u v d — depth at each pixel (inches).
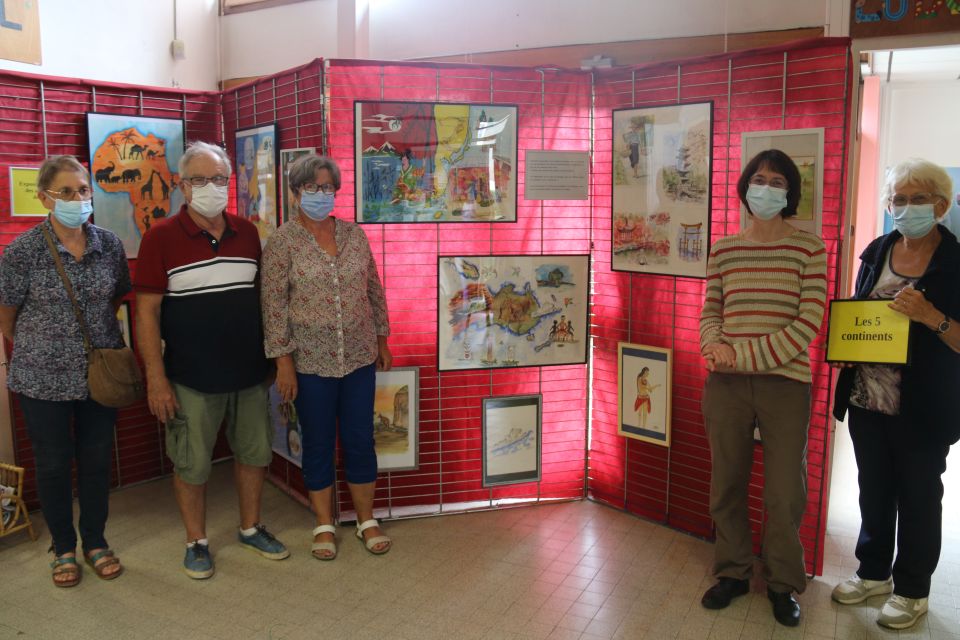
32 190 129.3
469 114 122.8
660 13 137.3
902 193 90.0
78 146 134.6
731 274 98.5
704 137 113.1
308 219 111.3
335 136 121.0
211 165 102.3
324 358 111.4
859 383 98.3
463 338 128.0
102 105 136.8
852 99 107.0
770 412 96.7
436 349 128.2
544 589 106.3
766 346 93.4
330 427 115.6
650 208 121.3
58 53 148.1
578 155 128.1
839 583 107.0
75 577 107.4
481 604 102.3
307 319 109.8
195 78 181.6
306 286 109.1
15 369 103.1
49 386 102.4
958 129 208.5
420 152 122.3
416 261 126.1
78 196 100.0
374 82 121.3
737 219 111.6
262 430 114.0
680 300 119.5
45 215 131.3
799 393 95.9
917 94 211.2
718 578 103.5
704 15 133.2
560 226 130.7
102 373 102.7
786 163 93.7
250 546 118.5
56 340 102.6
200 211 103.4
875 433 98.1
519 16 151.3
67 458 106.5
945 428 91.9
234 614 100.0
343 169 121.8
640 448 129.3
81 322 103.7
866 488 100.2
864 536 102.8
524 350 130.7
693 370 119.3
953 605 102.2
